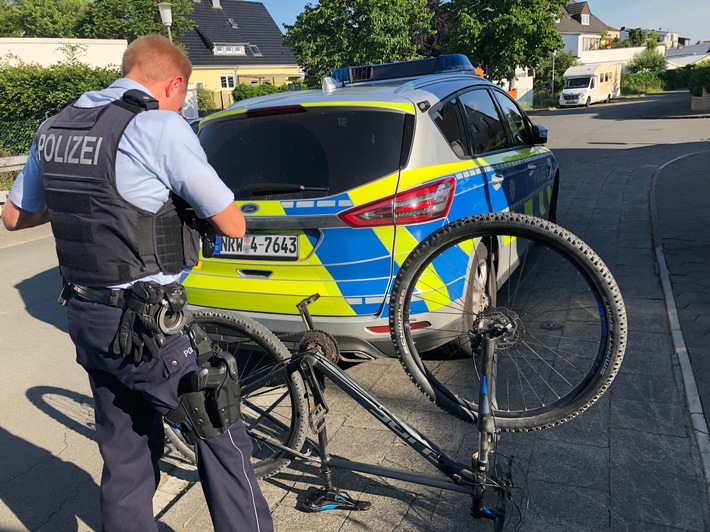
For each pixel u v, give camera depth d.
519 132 4.94
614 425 2.94
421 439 2.34
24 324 5.34
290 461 2.69
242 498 2.05
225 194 1.88
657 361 3.54
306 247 3.08
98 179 1.80
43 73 17.17
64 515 2.78
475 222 2.21
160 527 2.54
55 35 39.31
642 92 54.59
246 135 3.44
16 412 3.73
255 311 3.25
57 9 40.28
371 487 2.67
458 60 4.58
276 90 35.12
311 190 3.10
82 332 1.93
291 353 2.76
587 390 2.24
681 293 4.55
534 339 3.60
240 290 3.25
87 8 31.20
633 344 3.77
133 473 2.13
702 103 26.16
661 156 12.65
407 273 2.34
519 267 4.02
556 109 40.81
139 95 1.87
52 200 1.91
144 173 1.81
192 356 2.00
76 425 3.56
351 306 3.04
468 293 3.10
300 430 2.63
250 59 47.81
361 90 3.55
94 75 18.17
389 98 3.25
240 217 1.97
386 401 3.40
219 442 2.03
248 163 3.34
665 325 4.02
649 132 19.06
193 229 2.00
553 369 3.41
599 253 5.72
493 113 4.41
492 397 2.27
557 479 2.59
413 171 3.04
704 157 11.67
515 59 30.14
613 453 2.73
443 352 3.55
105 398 2.08
